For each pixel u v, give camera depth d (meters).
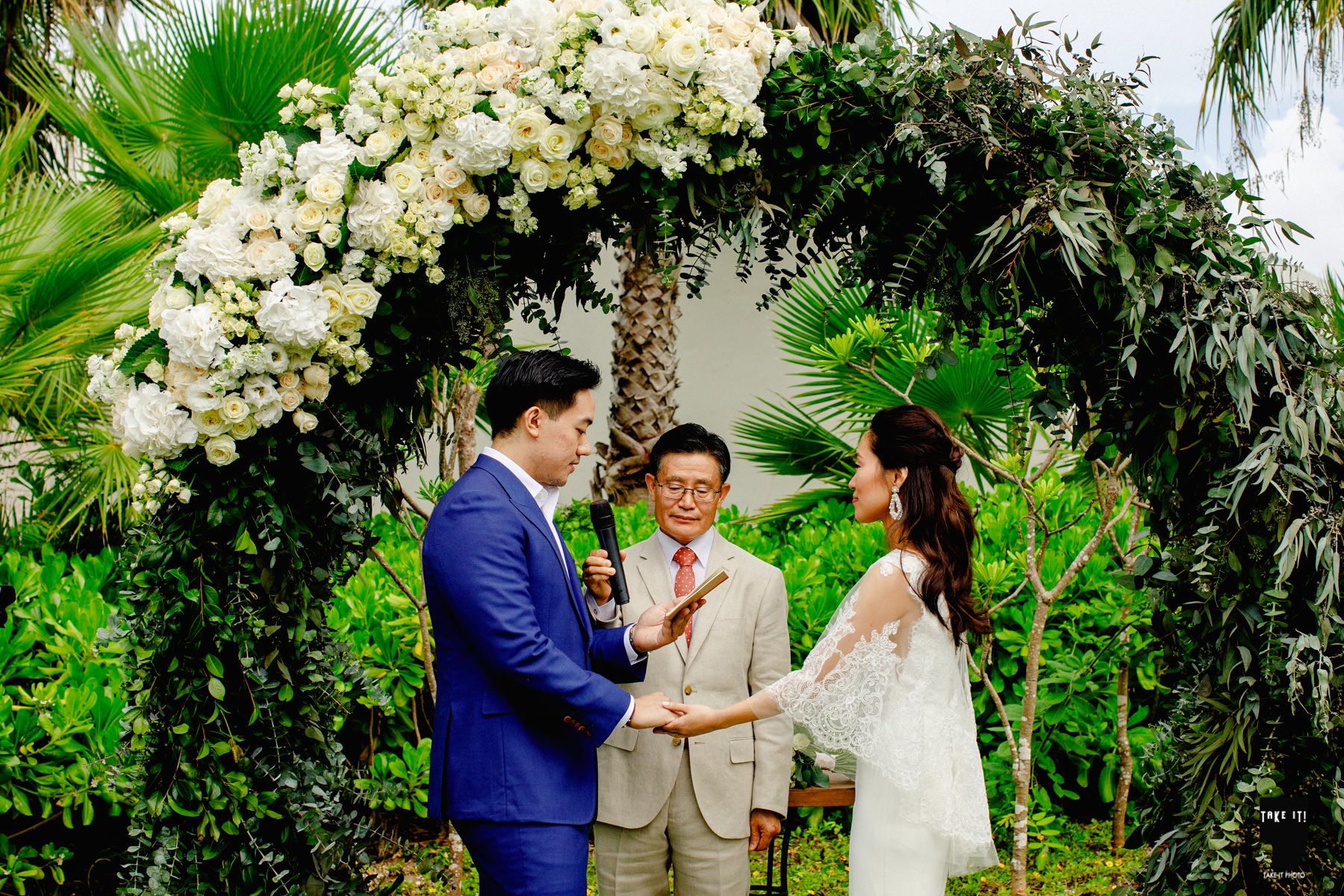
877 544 4.15
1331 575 2.17
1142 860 3.61
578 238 2.23
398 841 2.42
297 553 2.09
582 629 2.29
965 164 2.24
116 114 4.38
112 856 3.33
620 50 2.02
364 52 3.75
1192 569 2.30
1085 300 2.30
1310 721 2.27
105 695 3.12
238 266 1.98
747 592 2.62
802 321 4.56
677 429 2.62
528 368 2.21
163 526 2.06
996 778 3.87
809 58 2.19
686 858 2.46
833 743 2.12
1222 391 2.27
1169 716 2.58
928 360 2.37
